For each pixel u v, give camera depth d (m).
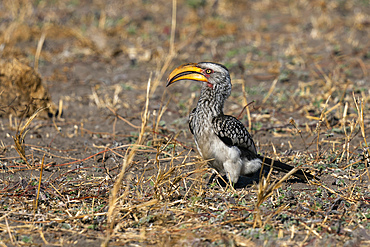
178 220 7.66
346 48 18.62
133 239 7.12
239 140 8.48
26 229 7.36
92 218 7.60
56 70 16.64
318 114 12.82
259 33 21.16
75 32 20.64
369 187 8.63
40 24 21.42
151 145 10.95
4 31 20.30
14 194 8.29
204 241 7.06
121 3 25.12
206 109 8.59
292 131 11.79
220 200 8.30
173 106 14.12
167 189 8.49
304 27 21.41
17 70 12.79
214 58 18.38
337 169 9.44
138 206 7.54
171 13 23.94
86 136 11.87
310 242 6.95
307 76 16.03
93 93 15.16
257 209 7.36
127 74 17.06
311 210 7.72
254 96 14.66
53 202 8.12
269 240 6.98
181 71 8.70
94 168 9.70
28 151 10.70
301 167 9.55
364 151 9.78
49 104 13.12
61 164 9.89
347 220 7.56
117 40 20.31
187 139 11.45
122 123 12.89
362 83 15.16
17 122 12.67
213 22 21.95
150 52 18.81
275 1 25.50
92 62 18.23
